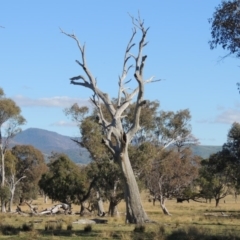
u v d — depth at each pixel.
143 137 54.66
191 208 67.44
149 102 56.03
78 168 52.50
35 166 81.75
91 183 48.03
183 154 57.38
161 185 51.78
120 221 30.92
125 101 30.47
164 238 19.55
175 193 52.47
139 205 29.05
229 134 55.94
